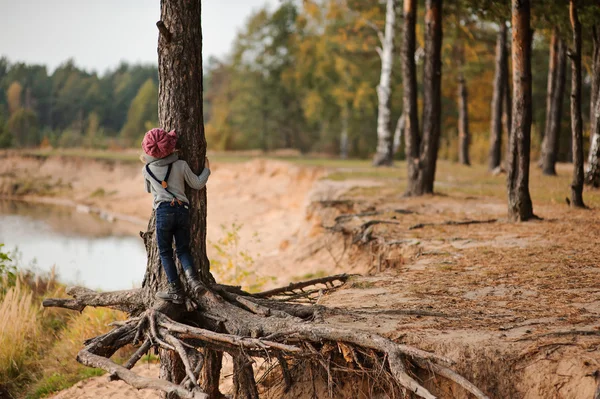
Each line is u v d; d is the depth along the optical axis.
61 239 28.41
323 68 45.12
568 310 5.96
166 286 6.44
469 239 10.52
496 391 4.84
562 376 4.65
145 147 6.07
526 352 4.93
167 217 6.10
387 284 7.65
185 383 5.21
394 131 57.09
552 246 9.48
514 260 8.62
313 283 7.90
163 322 5.91
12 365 9.77
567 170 27.08
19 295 11.46
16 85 126.88
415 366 5.24
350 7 36.28
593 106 17.67
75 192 48.12
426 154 17.41
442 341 5.25
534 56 46.75
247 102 61.19
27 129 101.50
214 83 89.75
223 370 8.04
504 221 12.45
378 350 5.23
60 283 14.52
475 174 26.50
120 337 6.00
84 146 82.62
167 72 6.35
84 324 10.42
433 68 17.12
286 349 5.33
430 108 17.25
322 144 64.06
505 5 15.16
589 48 18.33
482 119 47.59
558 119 23.36
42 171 53.41
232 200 32.12
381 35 35.59
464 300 6.63
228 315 6.07
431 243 10.38
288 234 22.06
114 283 19.00
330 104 51.31
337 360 5.71
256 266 15.24
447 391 5.02
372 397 5.45
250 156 51.94
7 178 52.72
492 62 43.38
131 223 34.84
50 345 10.70
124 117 139.25
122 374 5.25
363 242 11.84
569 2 14.77
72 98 135.88
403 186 20.25
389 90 33.59
